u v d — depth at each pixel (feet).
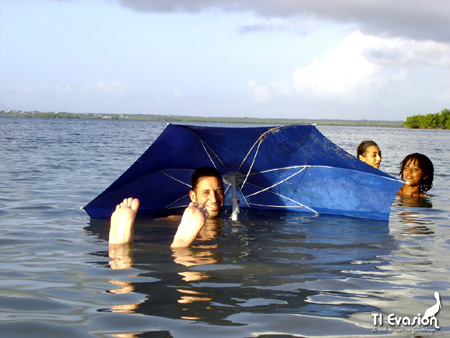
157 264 11.43
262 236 15.12
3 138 78.43
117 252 12.60
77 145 67.00
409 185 25.95
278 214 19.53
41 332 7.48
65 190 24.59
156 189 19.15
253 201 20.63
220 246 13.57
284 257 12.44
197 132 16.89
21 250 12.76
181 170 19.24
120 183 17.13
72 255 12.27
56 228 15.76
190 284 9.88
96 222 16.89
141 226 16.33
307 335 7.44
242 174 19.19
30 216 17.78
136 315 8.18
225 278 10.36
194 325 7.77
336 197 19.06
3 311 8.35
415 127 375.86
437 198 25.16
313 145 17.29
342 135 159.94
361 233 16.01
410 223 18.01
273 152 18.08
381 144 94.58
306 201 19.83
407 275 10.95
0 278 10.23
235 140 17.58
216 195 17.78
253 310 8.47
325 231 16.16
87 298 9.01
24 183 26.91
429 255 13.00
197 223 13.41
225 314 8.25
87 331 7.54
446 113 365.20
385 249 13.67
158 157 17.39
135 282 9.96
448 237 15.57
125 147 66.49
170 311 8.38
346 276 10.76
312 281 10.29
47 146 61.77
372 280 10.48
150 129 182.29
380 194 18.06
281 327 7.73
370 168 17.16
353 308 8.68
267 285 9.93
